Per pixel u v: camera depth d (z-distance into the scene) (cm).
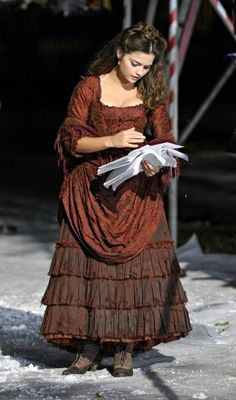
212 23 4653
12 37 5216
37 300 1516
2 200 2595
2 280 1653
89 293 1086
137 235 1088
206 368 1131
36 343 1283
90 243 1084
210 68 4588
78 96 1109
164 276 1095
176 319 1096
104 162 1098
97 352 1126
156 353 1206
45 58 5169
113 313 1081
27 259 1845
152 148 1058
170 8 1697
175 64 1697
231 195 2594
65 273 1095
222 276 1650
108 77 1109
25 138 3981
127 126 1102
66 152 1111
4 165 3284
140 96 1109
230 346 1241
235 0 1605
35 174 3077
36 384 1083
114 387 1062
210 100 1886
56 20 5206
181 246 1880
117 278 1085
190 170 2992
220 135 3722
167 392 1038
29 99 4959
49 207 2503
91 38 5056
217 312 1401
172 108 1702
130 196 1091
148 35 1080
